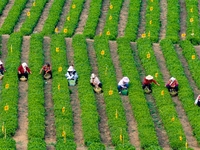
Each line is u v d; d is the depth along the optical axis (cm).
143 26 10344
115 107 8256
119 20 10462
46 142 7738
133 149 7538
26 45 9669
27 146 7581
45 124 8038
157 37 9956
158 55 9556
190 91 8600
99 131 7969
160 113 8225
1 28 10012
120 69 9188
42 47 9581
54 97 8425
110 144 7775
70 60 9331
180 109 8400
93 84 8638
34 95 8425
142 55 9406
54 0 10888
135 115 8169
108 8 10756
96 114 8144
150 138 7738
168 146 7781
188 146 7744
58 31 10106
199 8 10925
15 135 7838
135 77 8875
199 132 7881
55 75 8856
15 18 10325
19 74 8794
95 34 10056
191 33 10081
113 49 9650
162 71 9188
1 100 8381
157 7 10762
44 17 10506
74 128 8000
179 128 7931
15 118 8025
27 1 10938
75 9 10606
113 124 7988
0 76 8794
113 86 8669
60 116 8081
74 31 10094
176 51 9675
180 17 10650
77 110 8319
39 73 8869
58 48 9419
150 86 8656
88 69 9025
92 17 10388
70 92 8600
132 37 9900
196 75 8994
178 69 9094
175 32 10088
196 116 8144
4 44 9675
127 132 7912
